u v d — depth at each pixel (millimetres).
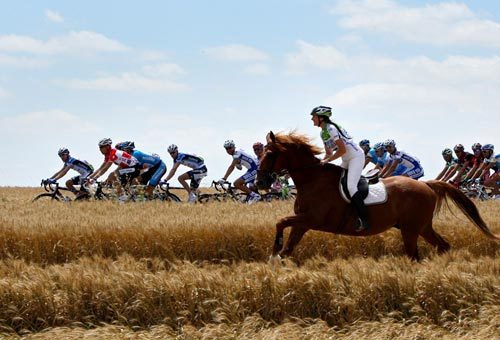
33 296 10992
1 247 15086
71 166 24359
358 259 12852
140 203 21516
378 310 11141
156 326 10391
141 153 23969
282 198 24266
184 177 24344
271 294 11164
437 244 14492
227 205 20891
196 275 11312
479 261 12664
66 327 10094
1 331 10695
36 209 19750
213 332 9820
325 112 13555
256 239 15508
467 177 25219
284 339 9555
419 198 14016
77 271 11570
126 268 12125
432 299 11227
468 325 10766
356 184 13547
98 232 15242
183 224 15617
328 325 11094
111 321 11023
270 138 13742
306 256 15602
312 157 13766
